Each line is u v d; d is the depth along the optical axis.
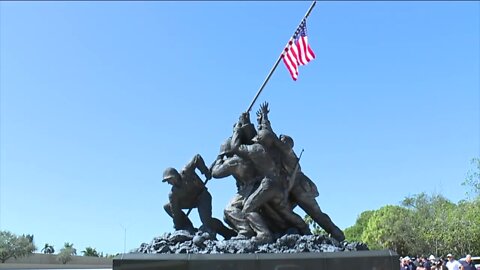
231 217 12.86
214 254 10.92
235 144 13.35
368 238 85.19
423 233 70.56
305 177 14.01
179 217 13.53
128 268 10.68
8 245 75.31
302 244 11.81
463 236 61.31
